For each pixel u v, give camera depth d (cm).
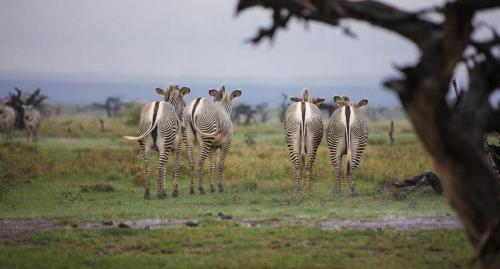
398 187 3359
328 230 2319
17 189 3644
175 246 2103
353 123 3272
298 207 2947
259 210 2873
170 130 3325
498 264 1402
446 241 2133
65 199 3278
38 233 2336
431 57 1361
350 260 1914
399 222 2534
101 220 2628
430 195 3219
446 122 1371
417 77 1356
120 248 2119
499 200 1393
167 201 3231
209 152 3619
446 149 1383
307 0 1450
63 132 9838
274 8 1497
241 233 2272
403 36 1434
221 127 3528
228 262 1880
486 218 1396
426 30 1402
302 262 1870
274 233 2272
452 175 1406
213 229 2334
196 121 3484
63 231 2359
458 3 1307
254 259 1909
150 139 3312
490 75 1456
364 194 3288
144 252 2073
